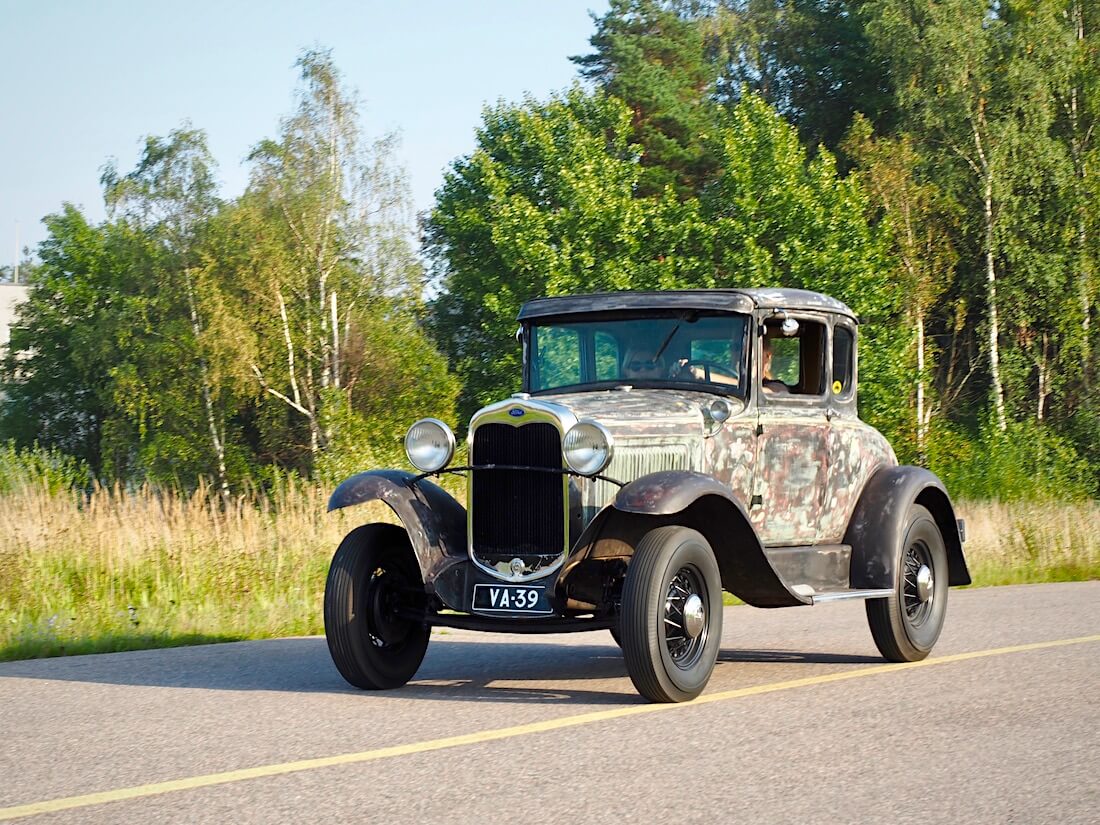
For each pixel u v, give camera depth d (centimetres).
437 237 4975
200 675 794
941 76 4356
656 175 5106
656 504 655
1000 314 4500
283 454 4691
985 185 4303
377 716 636
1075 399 4475
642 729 599
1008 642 938
